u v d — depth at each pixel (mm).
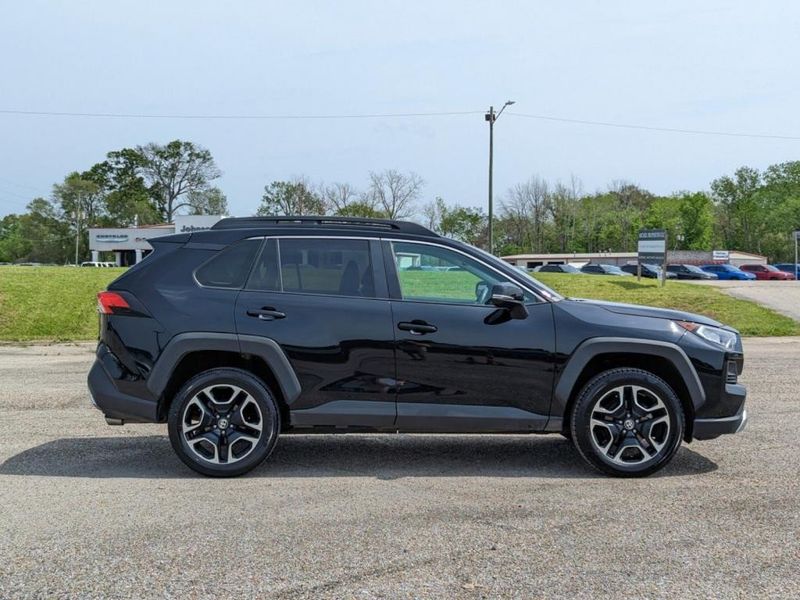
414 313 5344
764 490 5008
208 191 108375
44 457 5898
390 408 5328
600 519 4395
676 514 4492
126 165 108188
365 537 4082
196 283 5445
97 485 5109
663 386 5289
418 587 3438
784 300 22359
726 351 5395
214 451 5297
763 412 7770
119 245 79375
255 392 5277
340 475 5387
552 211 101250
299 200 78438
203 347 5297
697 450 6168
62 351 13992
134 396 5355
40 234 108188
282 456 5973
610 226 101000
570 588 3426
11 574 3574
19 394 8883
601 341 5297
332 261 5488
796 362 12086
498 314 5359
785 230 97938
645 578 3537
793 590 3406
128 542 4000
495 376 5316
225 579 3521
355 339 5309
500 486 5102
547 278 29312
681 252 76812
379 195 72562
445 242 5551
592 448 5297
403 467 5629
